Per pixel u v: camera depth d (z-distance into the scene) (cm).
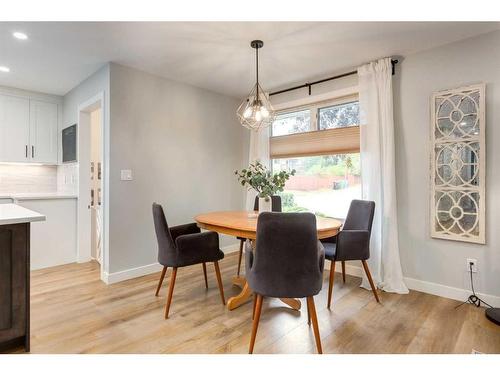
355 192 324
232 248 426
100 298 254
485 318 217
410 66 278
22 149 376
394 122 287
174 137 350
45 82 351
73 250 366
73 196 363
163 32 235
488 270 237
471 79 244
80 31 231
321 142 342
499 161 231
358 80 307
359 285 290
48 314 223
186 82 359
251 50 269
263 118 263
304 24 225
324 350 178
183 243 226
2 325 166
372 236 287
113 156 294
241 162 439
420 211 272
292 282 168
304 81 354
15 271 169
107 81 295
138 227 315
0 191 386
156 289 275
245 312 230
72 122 382
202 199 383
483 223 237
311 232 165
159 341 187
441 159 259
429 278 268
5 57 279
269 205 257
